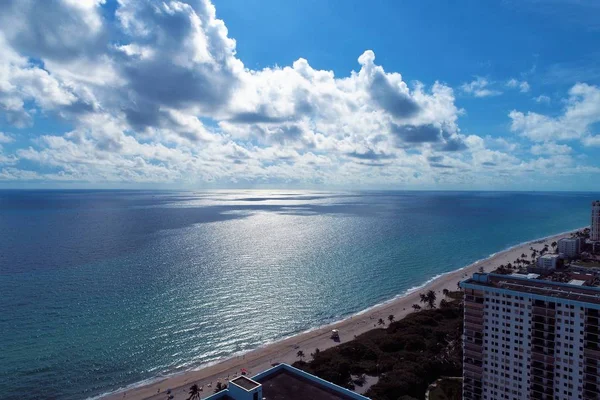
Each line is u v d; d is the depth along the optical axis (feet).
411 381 418.51
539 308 325.83
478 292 358.23
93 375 464.24
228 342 559.79
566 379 317.22
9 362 481.87
